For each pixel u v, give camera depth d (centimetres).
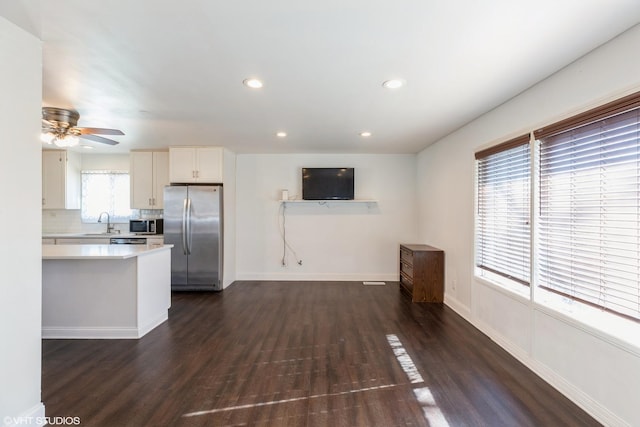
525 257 266
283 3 152
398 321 365
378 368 254
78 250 336
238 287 524
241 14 160
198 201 497
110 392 220
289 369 253
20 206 173
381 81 245
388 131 402
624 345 173
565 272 225
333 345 299
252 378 239
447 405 205
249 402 209
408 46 193
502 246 302
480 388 225
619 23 166
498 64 215
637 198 172
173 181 503
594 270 201
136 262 317
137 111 317
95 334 317
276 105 301
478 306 341
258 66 220
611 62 183
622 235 181
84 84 249
